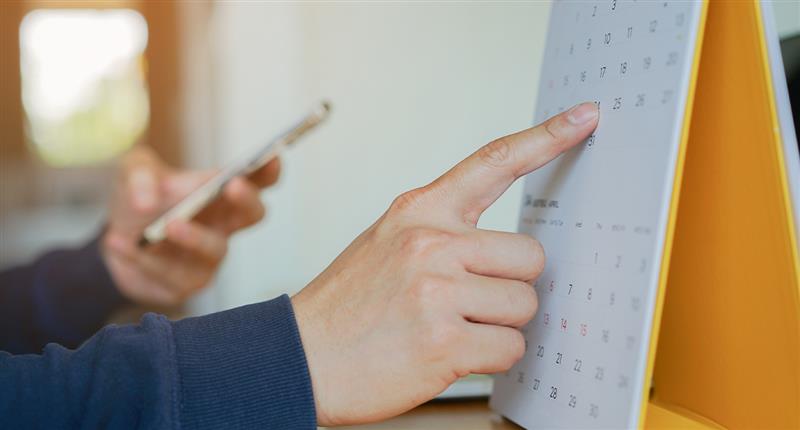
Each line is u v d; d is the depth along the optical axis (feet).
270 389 1.58
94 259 5.65
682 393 1.82
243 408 1.56
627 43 1.59
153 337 1.65
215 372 1.58
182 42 7.54
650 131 1.47
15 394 1.61
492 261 1.66
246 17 7.20
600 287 1.55
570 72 1.79
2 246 7.98
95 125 8.26
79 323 5.69
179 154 7.63
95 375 1.60
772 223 1.43
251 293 7.01
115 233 5.72
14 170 8.09
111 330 1.73
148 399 1.54
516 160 1.68
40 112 8.22
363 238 1.80
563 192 1.73
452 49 5.99
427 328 1.61
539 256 1.70
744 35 1.43
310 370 1.63
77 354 1.69
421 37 6.22
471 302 1.63
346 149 6.75
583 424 1.54
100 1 7.97
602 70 1.65
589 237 1.61
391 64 6.42
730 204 1.53
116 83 8.04
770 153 1.40
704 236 1.63
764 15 1.40
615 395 1.46
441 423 1.90
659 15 1.50
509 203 3.89
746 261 1.52
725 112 1.50
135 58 7.85
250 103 7.36
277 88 7.23
